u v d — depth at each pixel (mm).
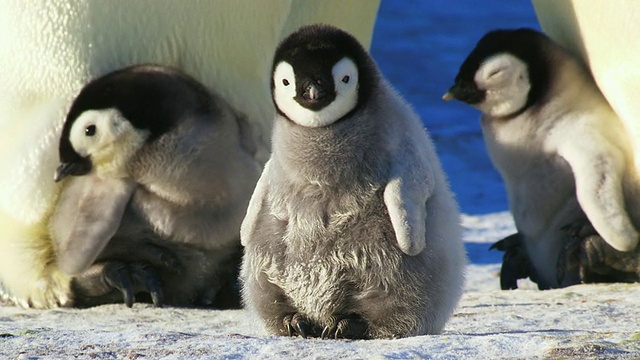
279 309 11875
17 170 16297
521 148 17422
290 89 11234
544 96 17266
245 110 16984
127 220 16062
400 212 10992
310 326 11828
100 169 15914
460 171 27953
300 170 11344
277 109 11484
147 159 15820
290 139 11344
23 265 16469
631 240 16312
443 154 29438
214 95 16656
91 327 13891
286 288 11688
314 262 11484
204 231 16047
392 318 11547
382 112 11305
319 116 11172
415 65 39750
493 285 18156
